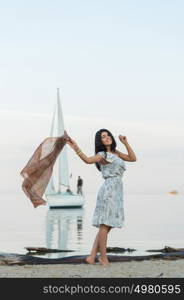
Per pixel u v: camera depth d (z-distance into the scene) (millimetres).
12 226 22812
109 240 15445
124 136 8172
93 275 6930
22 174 8055
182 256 9031
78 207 44062
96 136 8062
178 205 63812
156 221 27438
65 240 15289
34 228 21250
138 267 7613
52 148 8102
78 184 44594
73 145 7922
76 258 8594
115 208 7820
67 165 46031
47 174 8133
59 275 6934
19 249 12508
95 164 8148
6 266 7836
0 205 64688
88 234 17641
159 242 14812
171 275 6949
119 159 7910
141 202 82000
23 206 60188
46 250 10758
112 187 7824
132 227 22234
